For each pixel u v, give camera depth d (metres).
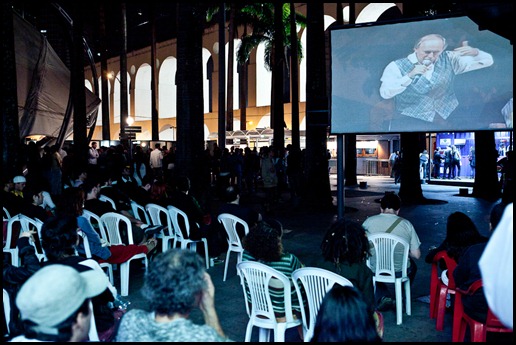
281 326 3.86
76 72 14.84
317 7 12.55
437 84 7.09
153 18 32.66
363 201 15.19
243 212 6.44
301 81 35.31
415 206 13.74
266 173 12.83
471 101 6.96
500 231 1.76
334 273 3.67
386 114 7.36
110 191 8.05
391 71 7.30
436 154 21.50
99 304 3.42
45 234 3.45
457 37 6.98
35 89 14.02
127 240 6.41
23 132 13.61
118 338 2.21
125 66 29.47
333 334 2.05
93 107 17.19
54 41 25.86
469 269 3.66
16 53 13.38
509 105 6.80
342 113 7.52
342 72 7.50
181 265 2.18
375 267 4.88
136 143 25.16
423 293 5.80
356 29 7.39
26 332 2.02
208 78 46.00
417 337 4.42
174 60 48.00
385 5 27.62
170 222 7.06
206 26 43.09
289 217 11.89
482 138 15.69
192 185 9.79
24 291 2.00
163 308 2.14
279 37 19.88
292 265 4.06
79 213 5.08
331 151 29.66
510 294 1.74
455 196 16.19
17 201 6.74
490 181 15.67
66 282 2.03
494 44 6.80
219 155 18.95
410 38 7.18
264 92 39.66
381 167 26.78
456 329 3.95
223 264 7.22
